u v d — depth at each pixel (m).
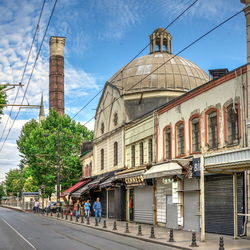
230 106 19.89
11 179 111.25
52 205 52.84
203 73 41.59
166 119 26.67
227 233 19.25
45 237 19.39
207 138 21.69
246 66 18.58
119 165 35.38
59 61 103.88
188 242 16.72
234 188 17.33
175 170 21.11
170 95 36.53
